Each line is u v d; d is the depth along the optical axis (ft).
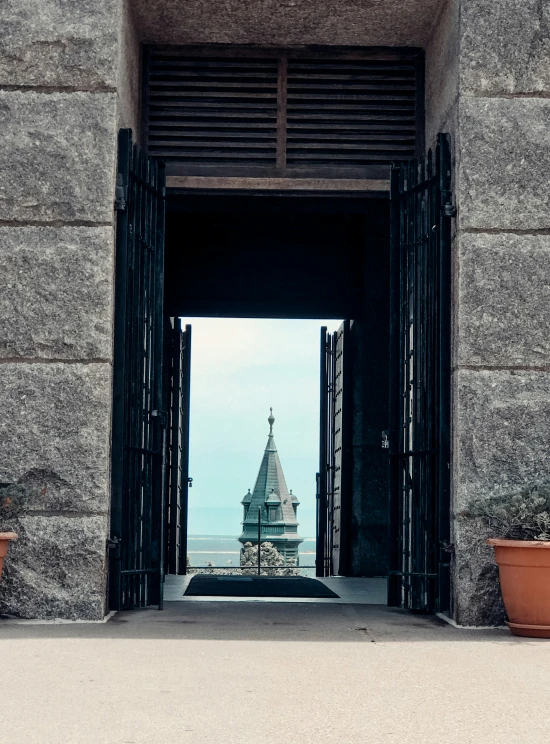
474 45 19.57
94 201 19.01
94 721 10.26
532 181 19.34
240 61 23.53
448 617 19.54
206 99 23.48
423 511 21.25
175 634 16.60
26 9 19.35
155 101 23.41
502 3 19.65
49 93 19.22
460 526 18.80
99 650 14.71
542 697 11.64
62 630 17.03
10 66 19.24
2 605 18.29
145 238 21.13
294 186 23.35
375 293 36.94
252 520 185.16
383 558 36.14
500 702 11.34
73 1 19.35
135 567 20.67
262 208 33.78
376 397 36.83
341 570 37.17
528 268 19.21
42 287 18.84
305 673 13.03
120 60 19.85
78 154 19.10
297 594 25.64
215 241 38.37
